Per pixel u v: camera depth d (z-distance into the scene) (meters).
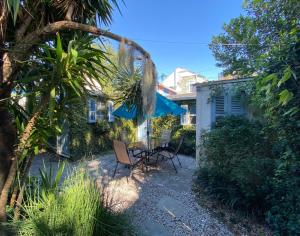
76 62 1.94
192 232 3.32
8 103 2.14
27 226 2.05
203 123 5.80
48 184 2.52
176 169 6.59
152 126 11.02
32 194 2.50
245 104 4.99
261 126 4.25
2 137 2.07
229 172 4.27
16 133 2.21
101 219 2.32
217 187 4.42
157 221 3.57
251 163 3.69
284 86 2.42
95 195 2.44
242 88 4.87
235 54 7.00
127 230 2.48
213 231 3.38
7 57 2.01
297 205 2.68
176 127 10.66
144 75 2.36
